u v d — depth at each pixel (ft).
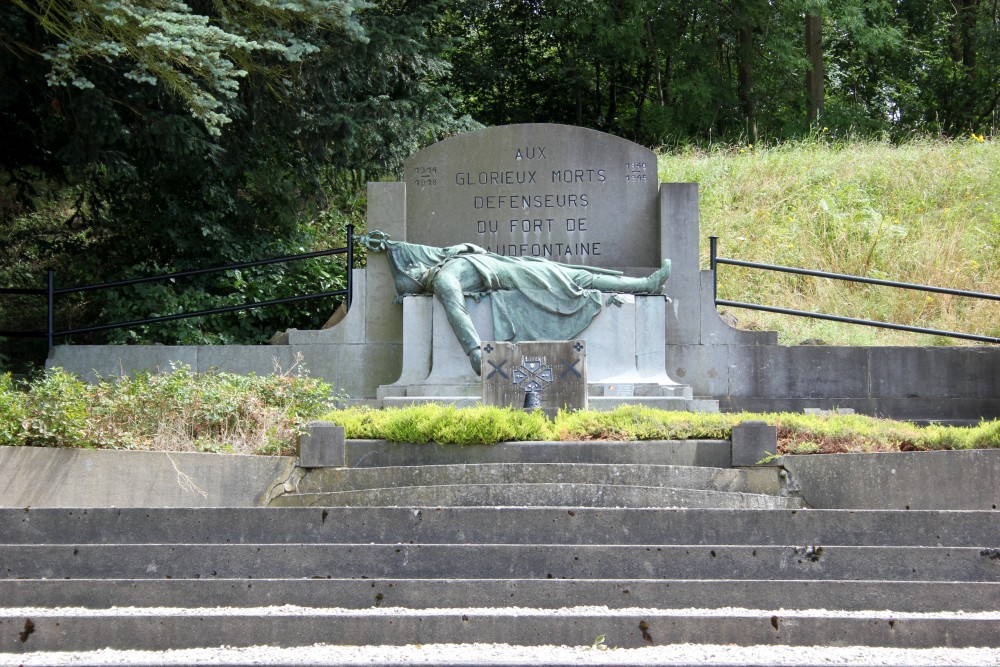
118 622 22.33
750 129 104.01
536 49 107.45
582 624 22.52
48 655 21.75
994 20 109.19
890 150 74.08
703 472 32.30
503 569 25.39
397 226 47.67
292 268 62.95
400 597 23.79
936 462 32.07
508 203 48.11
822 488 32.35
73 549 25.39
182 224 61.93
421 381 44.68
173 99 50.19
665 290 46.96
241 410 36.22
